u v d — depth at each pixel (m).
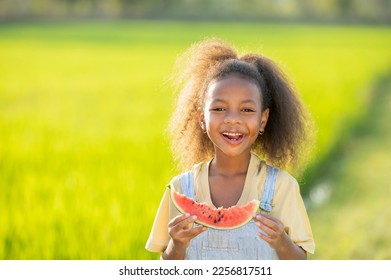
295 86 6.96
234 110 6.04
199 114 6.64
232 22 128.12
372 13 154.75
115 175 13.70
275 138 6.79
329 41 79.06
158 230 6.51
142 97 30.69
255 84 6.17
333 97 27.81
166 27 105.56
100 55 59.19
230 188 6.28
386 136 23.98
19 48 65.25
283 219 6.21
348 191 15.77
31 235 10.09
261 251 6.18
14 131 20.28
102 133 19.88
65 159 15.68
